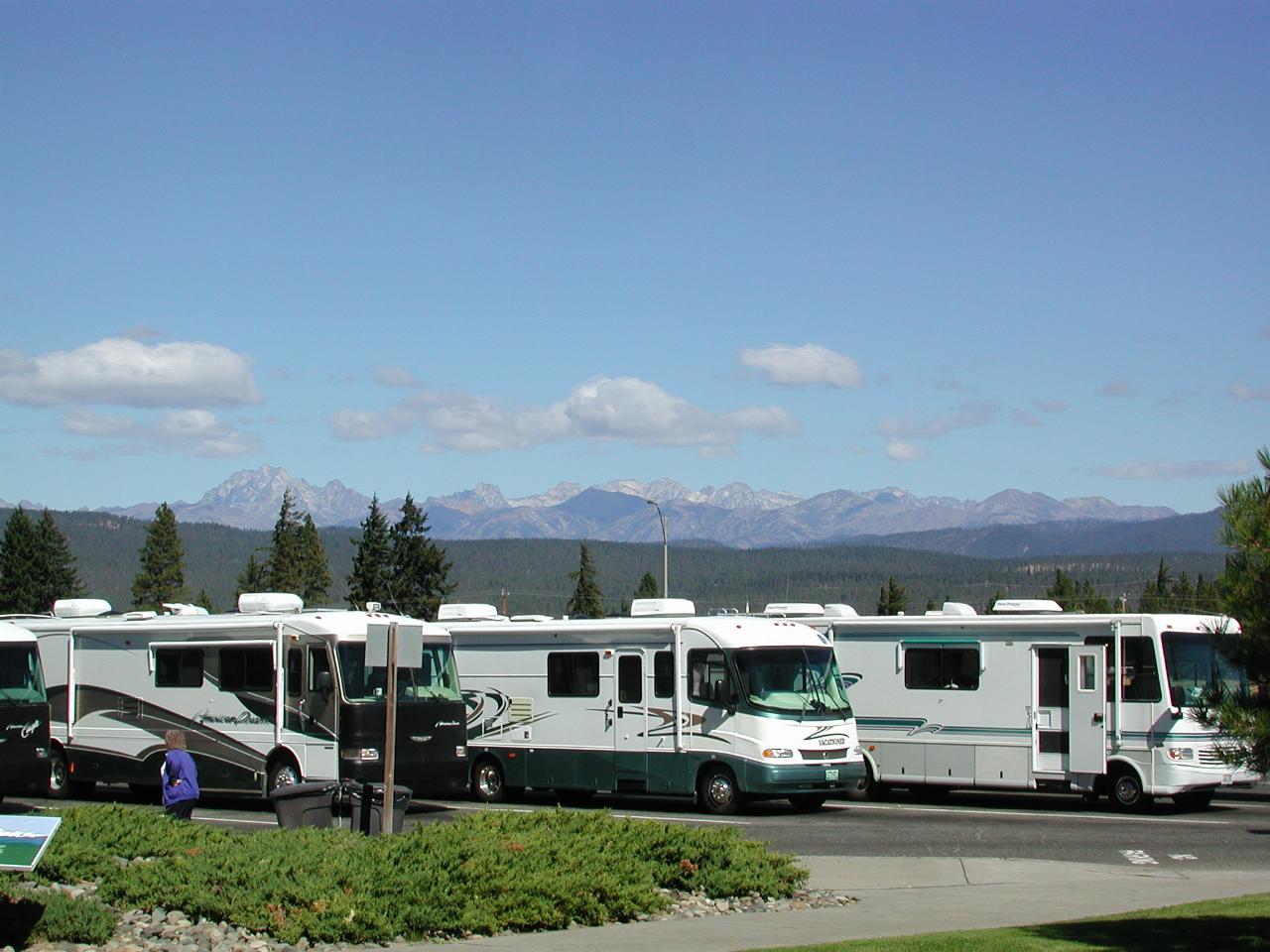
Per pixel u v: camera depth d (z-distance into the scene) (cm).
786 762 2594
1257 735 1213
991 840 2286
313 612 2720
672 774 2712
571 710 2858
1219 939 1355
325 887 1475
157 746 2859
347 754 2545
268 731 2673
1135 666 2652
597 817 1848
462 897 1466
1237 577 1247
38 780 2642
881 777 2897
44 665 3048
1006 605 2870
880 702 2909
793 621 2783
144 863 1598
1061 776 2700
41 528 9412
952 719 2819
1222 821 2519
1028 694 2742
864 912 1611
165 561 9462
